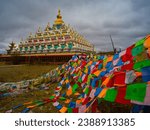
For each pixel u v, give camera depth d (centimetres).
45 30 7075
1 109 752
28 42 7112
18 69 3319
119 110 522
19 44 7244
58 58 5712
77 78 911
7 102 863
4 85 1248
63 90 958
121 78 404
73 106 594
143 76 351
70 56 5531
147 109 365
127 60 479
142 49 408
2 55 6956
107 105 559
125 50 491
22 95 1002
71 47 5931
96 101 453
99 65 713
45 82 1373
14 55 6425
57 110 662
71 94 807
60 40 6334
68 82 984
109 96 365
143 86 305
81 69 941
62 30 6681
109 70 572
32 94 1020
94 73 645
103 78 547
